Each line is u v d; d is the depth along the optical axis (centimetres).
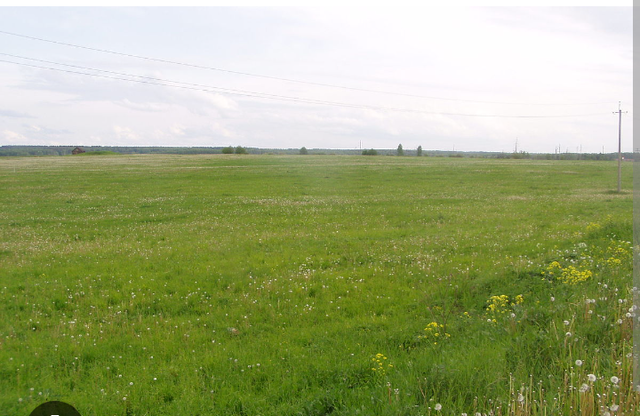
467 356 684
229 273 1362
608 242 1437
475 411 536
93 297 1155
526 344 691
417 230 2028
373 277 1296
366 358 745
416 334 866
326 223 2253
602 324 713
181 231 2081
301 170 5922
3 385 704
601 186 4175
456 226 2112
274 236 1920
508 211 2564
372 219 2348
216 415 614
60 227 2230
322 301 1114
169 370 744
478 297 1045
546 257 1323
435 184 4353
